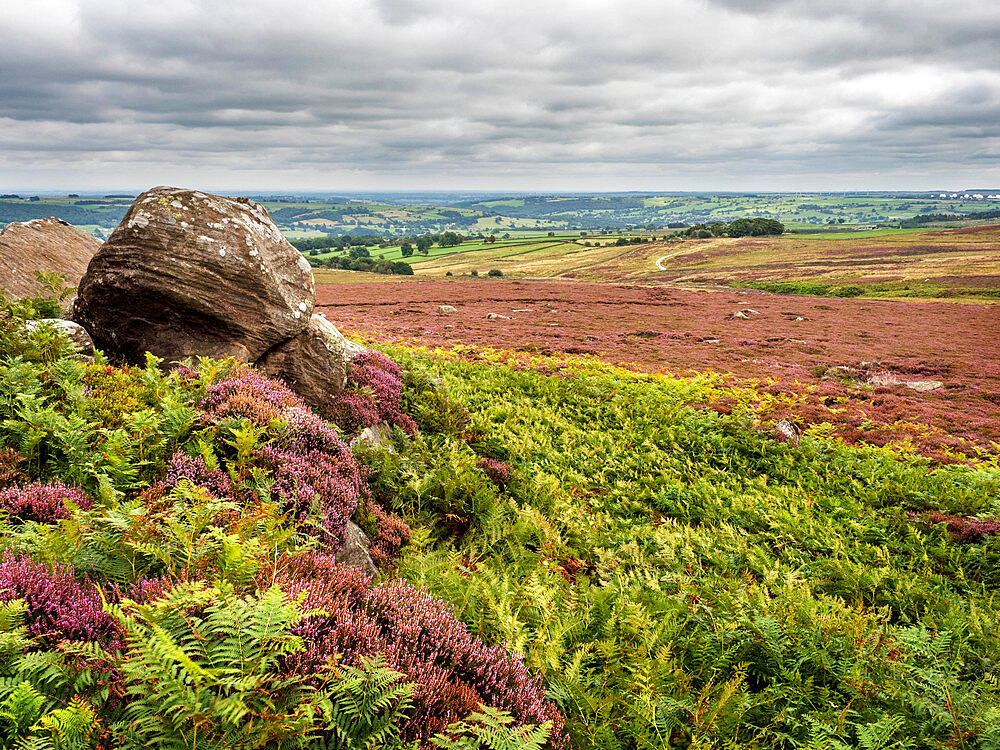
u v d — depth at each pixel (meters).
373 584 5.11
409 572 6.21
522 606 5.96
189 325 9.79
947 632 5.71
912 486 11.48
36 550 3.80
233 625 2.95
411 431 11.69
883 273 111.94
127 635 2.90
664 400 16.73
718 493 10.99
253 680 2.63
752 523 9.88
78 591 3.53
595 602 6.20
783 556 8.84
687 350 37.41
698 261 166.00
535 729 3.72
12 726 2.49
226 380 8.08
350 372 12.34
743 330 47.19
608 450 13.05
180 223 9.66
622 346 38.47
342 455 7.63
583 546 8.48
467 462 9.94
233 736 2.61
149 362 8.19
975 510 10.44
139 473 5.56
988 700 4.84
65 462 5.46
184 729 2.64
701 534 9.03
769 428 14.20
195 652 2.81
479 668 4.14
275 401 7.99
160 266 9.37
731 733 4.54
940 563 8.86
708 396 18.48
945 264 120.19
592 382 18.56
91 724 2.58
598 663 5.36
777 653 5.46
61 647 2.82
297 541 5.14
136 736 2.58
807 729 4.72
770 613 6.28
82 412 6.03
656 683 4.70
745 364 33.16
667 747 4.17
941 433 18.61
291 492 6.02
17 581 3.39
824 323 52.03
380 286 87.69
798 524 9.69
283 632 3.18
